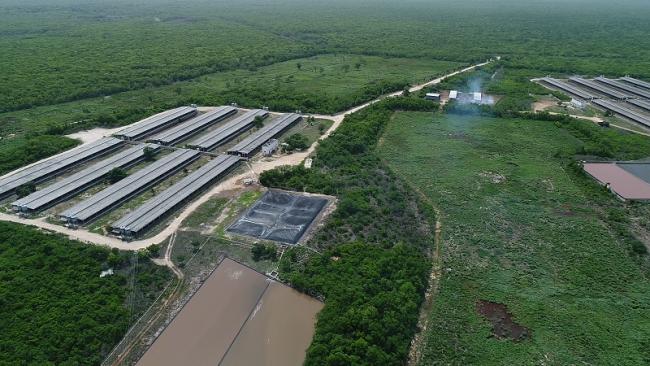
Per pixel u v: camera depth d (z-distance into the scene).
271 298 86.75
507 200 124.06
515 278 95.12
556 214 117.69
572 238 108.00
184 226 105.88
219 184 126.69
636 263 99.62
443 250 103.25
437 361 76.44
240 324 81.62
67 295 83.56
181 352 76.38
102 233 102.88
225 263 94.69
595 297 90.12
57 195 116.12
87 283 86.69
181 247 98.69
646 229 111.06
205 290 88.44
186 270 92.69
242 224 106.94
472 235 108.69
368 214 112.50
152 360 75.00
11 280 85.94
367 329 76.06
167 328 80.69
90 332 76.38
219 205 115.38
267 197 119.56
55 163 134.00
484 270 97.38
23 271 88.12
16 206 110.38
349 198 117.75
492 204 122.06
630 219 114.94
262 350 76.75
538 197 125.75
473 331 82.31
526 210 119.50
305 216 110.62
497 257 101.38
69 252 94.00
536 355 77.38
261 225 106.62
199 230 104.44
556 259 100.94
